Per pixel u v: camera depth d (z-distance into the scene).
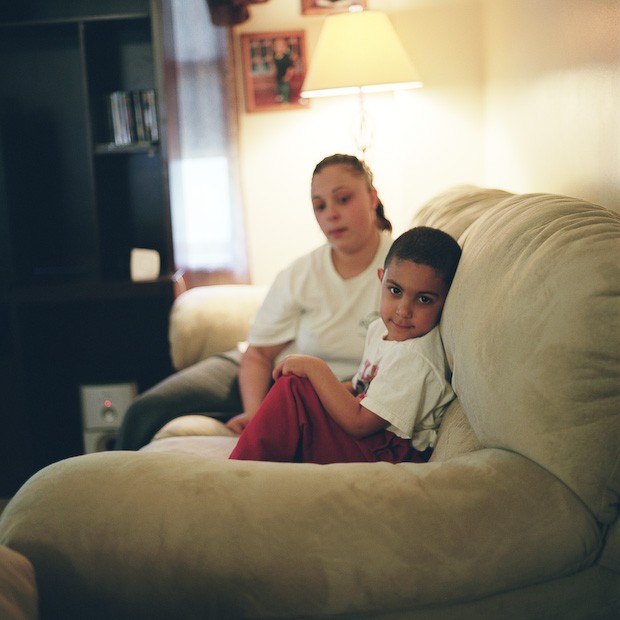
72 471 0.97
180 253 3.12
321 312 1.78
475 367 1.02
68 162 3.12
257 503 0.91
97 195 2.83
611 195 1.41
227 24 2.92
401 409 1.22
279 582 0.88
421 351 1.24
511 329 0.96
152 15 2.73
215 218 3.15
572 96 1.67
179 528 0.90
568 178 1.73
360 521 0.89
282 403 1.26
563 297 0.90
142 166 3.10
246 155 3.21
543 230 1.03
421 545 0.88
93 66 2.85
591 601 0.91
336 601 0.88
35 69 3.07
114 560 0.89
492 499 0.90
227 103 3.07
